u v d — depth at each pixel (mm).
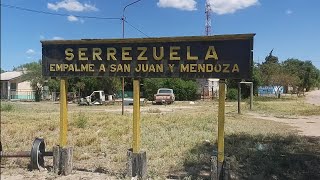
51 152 9641
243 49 7914
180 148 12898
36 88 63031
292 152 12688
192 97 66312
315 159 11609
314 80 132250
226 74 8039
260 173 9633
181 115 27359
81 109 39438
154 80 65000
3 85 68938
